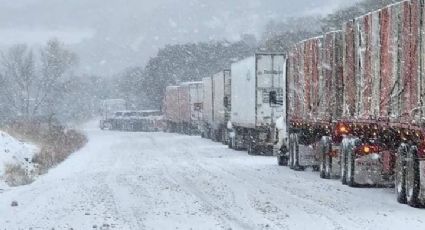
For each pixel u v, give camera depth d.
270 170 26.84
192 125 67.25
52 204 17.33
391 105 17.02
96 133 76.19
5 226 13.99
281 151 29.33
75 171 27.83
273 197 17.91
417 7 15.26
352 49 20.52
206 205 16.48
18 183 23.42
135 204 16.94
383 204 16.34
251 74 36.69
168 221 14.15
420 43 15.06
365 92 19.20
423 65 14.85
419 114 15.08
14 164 27.02
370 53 18.73
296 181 22.30
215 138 53.19
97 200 17.88
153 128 86.31
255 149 36.81
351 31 20.59
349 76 20.83
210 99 55.56
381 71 17.78
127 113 88.88
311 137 26.45
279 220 13.91
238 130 41.22
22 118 64.62
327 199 17.38
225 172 25.84
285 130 29.59
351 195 18.25
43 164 30.80
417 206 15.63
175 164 30.27
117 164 30.95
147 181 22.69
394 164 18.56
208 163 30.69
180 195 18.64
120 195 18.89
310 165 26.27
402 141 17.16
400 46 16.38
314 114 24.95
